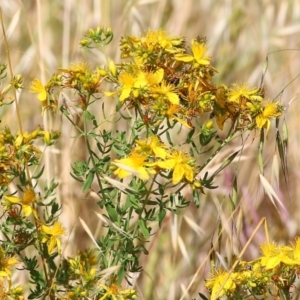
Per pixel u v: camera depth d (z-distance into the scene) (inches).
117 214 38.6
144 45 38.1
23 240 38.4
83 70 38.2
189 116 37.8
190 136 38.3
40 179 46.3
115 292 38.3
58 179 45.3
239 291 38.7
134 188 38.0
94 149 47.7
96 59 50.8
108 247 38.6
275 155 40.1
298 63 52.9
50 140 39.0
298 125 50.6
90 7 52.4
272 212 47.9
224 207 49.1
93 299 39.0
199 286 46.0
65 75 40.8
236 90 38.5
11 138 38.4
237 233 40.3
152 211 39.2
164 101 37.3
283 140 39.9
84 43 39.8
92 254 41.0
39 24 47.4
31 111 51.8
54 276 38.6
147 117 37.6
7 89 39.5
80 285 38.7
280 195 47.3
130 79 37.3
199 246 48.7
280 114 38.5
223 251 43.0
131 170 36.8
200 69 37.9
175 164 37.0
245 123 38.6
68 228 45.2
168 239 48.6
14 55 52.5
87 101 38.3
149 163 37.1
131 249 38.8
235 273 38.6
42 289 39.2
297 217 49.7
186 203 38.4
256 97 38.3
